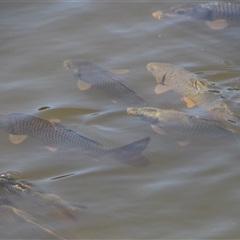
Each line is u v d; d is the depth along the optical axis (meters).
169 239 12.76
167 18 21.25
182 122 15.40
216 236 12.77
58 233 12.80
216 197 13.82
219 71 18.45
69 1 22.41
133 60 19.11
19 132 15.73
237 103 16.78
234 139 15.03
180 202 13.73
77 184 14.28
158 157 15.02
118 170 14.64
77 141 15.02
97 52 19.56
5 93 17.62
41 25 21.00
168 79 17.56
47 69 18.75
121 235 12.90
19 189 13.73
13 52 19.61
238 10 21.08
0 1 22.28
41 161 15.05
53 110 16.84
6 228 12.59
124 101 16.83
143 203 13.73
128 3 22.23
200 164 14.75
